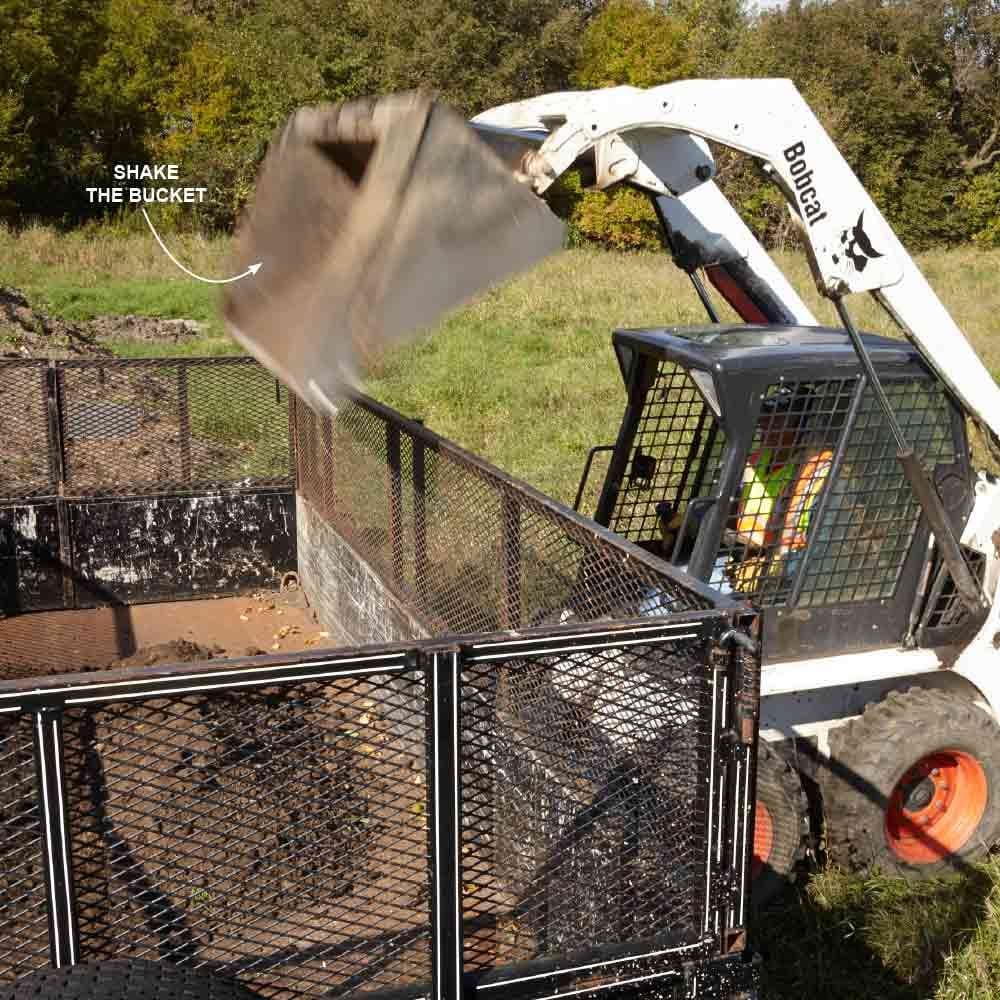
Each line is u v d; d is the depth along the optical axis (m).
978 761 4.46
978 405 4.36
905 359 4.35
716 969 2.84
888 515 4.41
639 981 2.78
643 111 3.99
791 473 4.29
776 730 4.54
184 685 2.38
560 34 35.84
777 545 4.33
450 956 2.69
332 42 33.31
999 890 4.36
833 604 4.43
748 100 4.08
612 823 2.82
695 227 4.99
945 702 4.43
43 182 32.41
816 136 4.12
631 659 2.70
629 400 5.03
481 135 3.98
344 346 3.14
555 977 2.75
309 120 3.29
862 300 18.38
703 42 39.12
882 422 4.32
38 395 7.64
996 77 39.03
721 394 4.08
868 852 4.39
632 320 17.72
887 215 38.03
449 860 2.66
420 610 5.20
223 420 7.91
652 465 5.07
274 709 2.50
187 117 32.25
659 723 2.77
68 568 7.79
